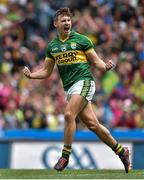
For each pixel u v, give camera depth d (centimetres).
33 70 4509
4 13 4962
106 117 4081
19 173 2133
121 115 4109
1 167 3456
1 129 3922
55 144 3484
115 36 4797
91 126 2122
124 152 2153
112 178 1945
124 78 4462
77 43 2094
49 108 4038
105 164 3466
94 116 2119
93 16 4944
